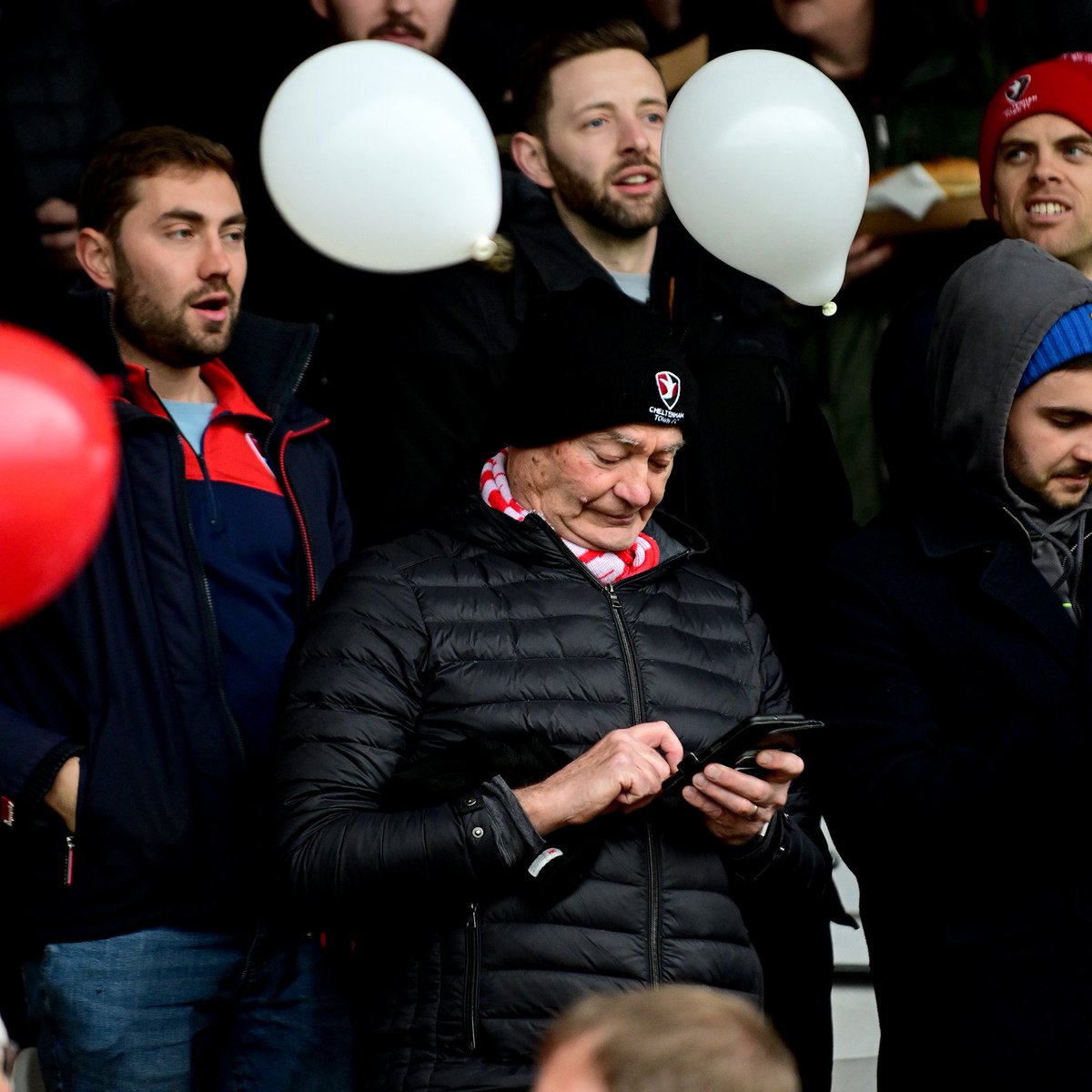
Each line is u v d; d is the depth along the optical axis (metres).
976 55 17.58
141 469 11.42
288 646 11.71
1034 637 10.93
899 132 17.34
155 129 12.13
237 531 11.79
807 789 11.43
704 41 17.64
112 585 11.18
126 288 11.88
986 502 11.13
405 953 9.85
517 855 9.55
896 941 11.05
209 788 11.12
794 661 13.95
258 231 15.47
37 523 6.23
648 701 10.46
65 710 11.06
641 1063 5.25
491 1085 9.58
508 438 10.95
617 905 9.95
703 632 10.95
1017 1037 10.36
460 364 13.58
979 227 15.40
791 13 17.33
